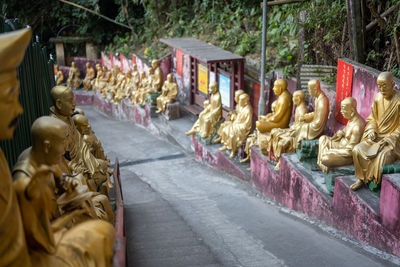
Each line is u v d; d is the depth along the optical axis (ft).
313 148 25.44
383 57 31.09
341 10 32.78
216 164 39.70
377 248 19.34
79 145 17.04
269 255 19.19
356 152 20.38
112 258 10.02
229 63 44.88
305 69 34.01
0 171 7.25
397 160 19.80
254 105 42.68
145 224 24.50
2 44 6.49
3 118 6.70
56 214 10.01
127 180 37.81
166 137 53.52
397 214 17.92
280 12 42.06
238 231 22.85
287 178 27.22
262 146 30.99
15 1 87.51
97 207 14.34
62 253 8.66
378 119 20.83
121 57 75.97
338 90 27.17
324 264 17.92
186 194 32.42
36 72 18.17
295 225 23.61
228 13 61.98
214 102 41.65
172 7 74.23
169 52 68.28
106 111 75.61
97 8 79.56
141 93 60.80
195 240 21.39
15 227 7.38
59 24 89.30
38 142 9.07
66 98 15.89
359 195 20.52
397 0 28.71
